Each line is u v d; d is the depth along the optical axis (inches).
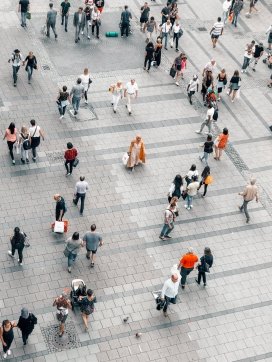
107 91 1079.0
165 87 1114.7
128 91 1010.7
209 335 726.5
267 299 779.4
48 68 1111.6
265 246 850.1
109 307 736.3
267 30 1282.0
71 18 1264.8
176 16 1211.2
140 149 915.4
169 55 1208.2
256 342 728.3
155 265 795.4
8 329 626.8
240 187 937.5
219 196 914.7
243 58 1238.9
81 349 687.7
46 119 994.7
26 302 722.8
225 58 1229.7
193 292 772.0
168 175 931.3
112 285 761.6
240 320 749.3
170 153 971.9
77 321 712.4
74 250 738.2
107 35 1226.0
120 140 979.3
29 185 874.8
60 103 969.5
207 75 1072.8
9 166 898.7
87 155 941.2
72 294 716.7
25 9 1181.1
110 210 859.4
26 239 795.4
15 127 950.4
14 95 1033.5
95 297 698.8
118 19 1290.6
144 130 1008.2
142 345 703.1
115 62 1160.8
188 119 1047.6
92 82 1095.0
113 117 1023.0
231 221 878.4
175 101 1084.5
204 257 744.3
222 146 955.3
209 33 1298.0
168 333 720.3
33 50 1151.0
